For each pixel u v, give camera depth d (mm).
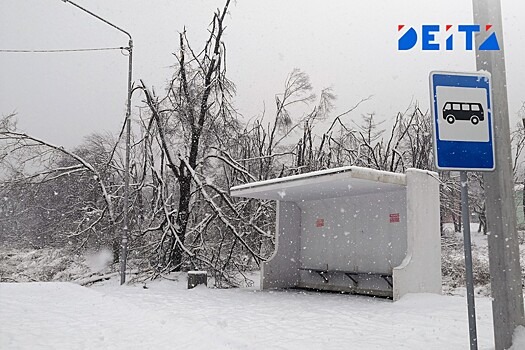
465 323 8930
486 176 5781
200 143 23672
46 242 28516
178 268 21688
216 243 23391
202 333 8047
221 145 23953
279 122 30156
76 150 27344
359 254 16031
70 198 26562
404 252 14500
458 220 36688
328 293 16047
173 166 22219
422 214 13570
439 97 5402
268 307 11883
